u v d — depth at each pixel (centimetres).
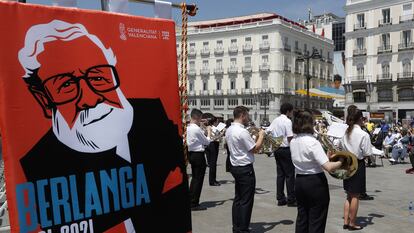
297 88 7069
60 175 254
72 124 260
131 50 288
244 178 555
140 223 286
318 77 7700
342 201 828
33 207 244
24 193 241
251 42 6838
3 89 236
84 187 263
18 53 242
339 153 457
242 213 559
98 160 269
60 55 257
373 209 771
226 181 1120
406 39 4997
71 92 261
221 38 7094
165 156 302
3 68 236
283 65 6725
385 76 5169
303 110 472
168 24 310
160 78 302
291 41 6912
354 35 5419
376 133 1611
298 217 470
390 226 652
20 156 240
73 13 264
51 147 252
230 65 7025
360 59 5381
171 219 303
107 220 271
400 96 5047
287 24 6831
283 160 779
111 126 276
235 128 560
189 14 336
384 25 5134
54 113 253
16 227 237
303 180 453
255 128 645
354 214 623
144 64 295
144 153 291
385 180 1156
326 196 450
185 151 331
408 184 1081
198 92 7319
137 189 286
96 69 271
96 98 271
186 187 314
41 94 249
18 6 243
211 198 872
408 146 1352
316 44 7625
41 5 252
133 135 286
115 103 279
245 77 6912
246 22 7138
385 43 5172
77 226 259
